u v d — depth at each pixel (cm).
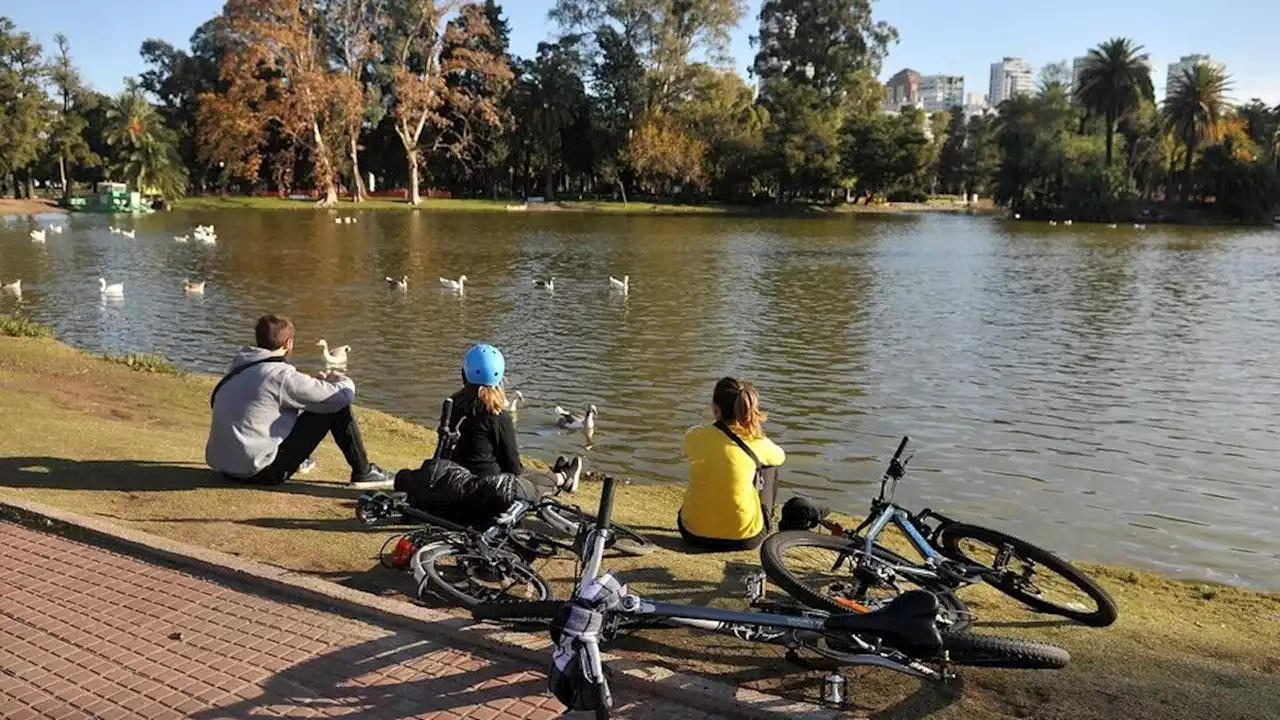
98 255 4156
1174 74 9856
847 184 10381
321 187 9131
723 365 1908
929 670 432
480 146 10256
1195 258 4678
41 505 693
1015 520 1039
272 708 433
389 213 8312
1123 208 9244
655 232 6347
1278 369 1884
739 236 6025
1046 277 3688
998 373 1839
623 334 2286
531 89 10031
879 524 566
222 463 783
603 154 10350
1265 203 9219
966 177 13488
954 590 562
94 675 463
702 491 663
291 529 679
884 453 1288
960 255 4719
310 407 787
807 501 625
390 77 9169
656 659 478
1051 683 457
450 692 448
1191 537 993
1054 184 9794
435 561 567
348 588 554
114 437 976
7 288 2916
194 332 2273
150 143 8494
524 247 4909
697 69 9950
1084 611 558
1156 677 476
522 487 624
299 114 8275
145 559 613
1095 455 1288
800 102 10075
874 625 414
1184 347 2142
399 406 1556
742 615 434
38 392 1235
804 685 454
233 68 8356
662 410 1532
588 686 383
